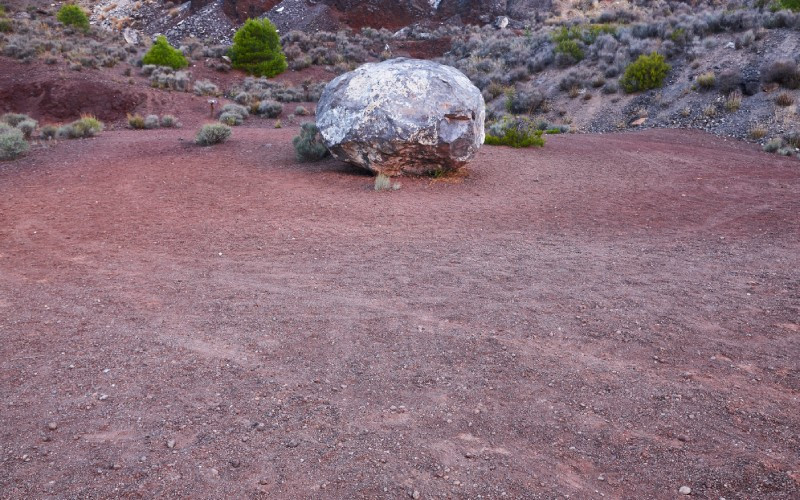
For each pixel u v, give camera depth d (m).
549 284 6.59
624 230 9.22
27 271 7.29
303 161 14.69
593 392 4.32
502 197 11.60
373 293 6.38
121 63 34.16
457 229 9.22
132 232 9.01
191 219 9.73
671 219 9.91
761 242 8.35
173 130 22.45
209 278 6.97
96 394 4.34
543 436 3.81
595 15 48.03
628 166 15.25
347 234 8.88
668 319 5.56
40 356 4.96
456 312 5.82
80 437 3.81
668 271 7.02
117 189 11.73
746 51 25.44
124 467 3.49
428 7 52.16
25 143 15.43
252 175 13.06
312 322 5.62
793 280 6.54
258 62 37.34
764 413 3.99
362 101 12.34
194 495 3.25
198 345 5.16
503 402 4.21
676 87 25.72
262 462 3.54
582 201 11.30
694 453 3.59
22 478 3.39
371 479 3.38
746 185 12.84
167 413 4.09
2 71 27.38
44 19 44.00
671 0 48.97
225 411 4.11
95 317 5.81
